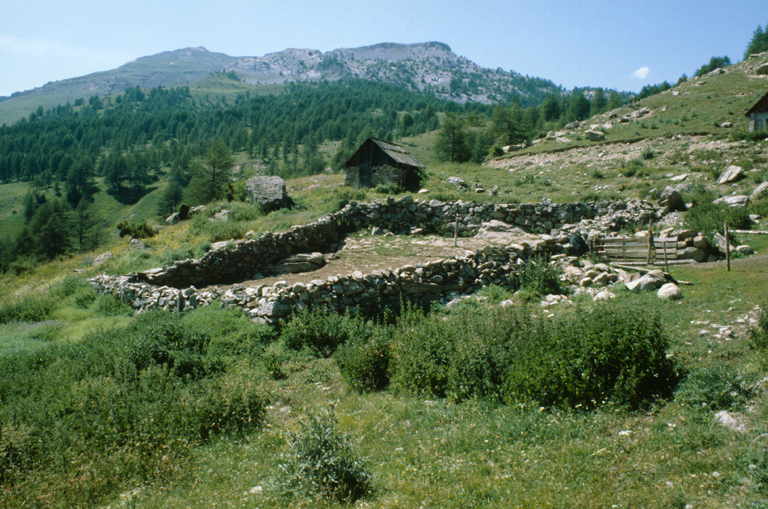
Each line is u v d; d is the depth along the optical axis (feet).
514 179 114.52
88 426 19.76
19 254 257.14
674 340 25.89
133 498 16.10
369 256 60.44
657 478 15.02
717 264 45.37
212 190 151.84
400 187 98.58
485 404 22.29
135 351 27.81
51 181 531.50
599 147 140.15
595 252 53.26
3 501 15.43
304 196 96.12
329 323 34.94
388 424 21.66
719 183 85.25
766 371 20.67
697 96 180.96
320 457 16.76
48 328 37.93
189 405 22.16
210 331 33.37
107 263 60.08
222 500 16.11
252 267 55.67
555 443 17.84
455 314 38.01
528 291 42.91
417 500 15.26
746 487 13.74
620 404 19.99
